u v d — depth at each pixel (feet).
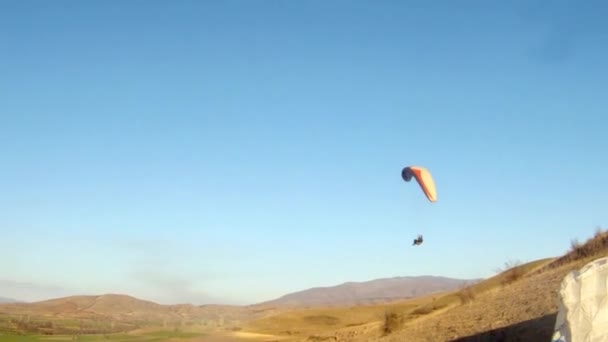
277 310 530.27
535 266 179.63
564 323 56.13
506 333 103.14
